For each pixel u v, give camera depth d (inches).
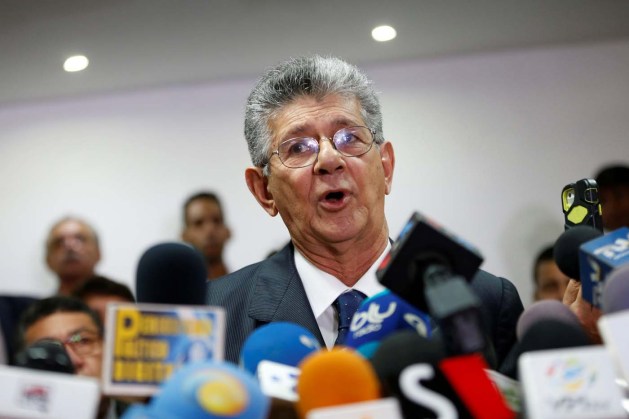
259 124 86.3
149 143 195.2
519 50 184.7
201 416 42.0
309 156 82.7
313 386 44.1
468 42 181.5
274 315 77.8
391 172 90.0
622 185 167.5
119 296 137.2
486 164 181.8
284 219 85.2
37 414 44.1
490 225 178.7
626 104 181.3
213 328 48.9
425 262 48.0
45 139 198.7
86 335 96.2
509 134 182.5
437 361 45.5
